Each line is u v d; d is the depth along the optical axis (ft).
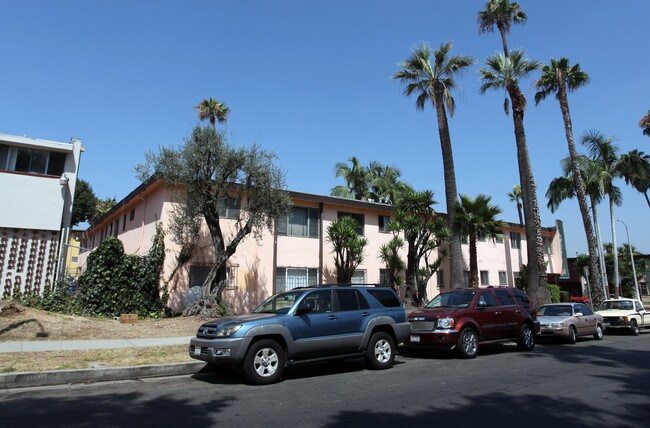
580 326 51.57
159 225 57.77
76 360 29.73
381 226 81.61
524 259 114.52
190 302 57.21
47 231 57.52
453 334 36.81
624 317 61.05
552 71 85.92
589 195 100.99
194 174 50.47
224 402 22.26
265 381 26.68
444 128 68.23
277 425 18.29
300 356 28.37
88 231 111.65
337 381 27.84
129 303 52.60
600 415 19.92
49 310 48.96
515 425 18.43
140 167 50.72
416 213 75.51
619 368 32.35
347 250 69.77
